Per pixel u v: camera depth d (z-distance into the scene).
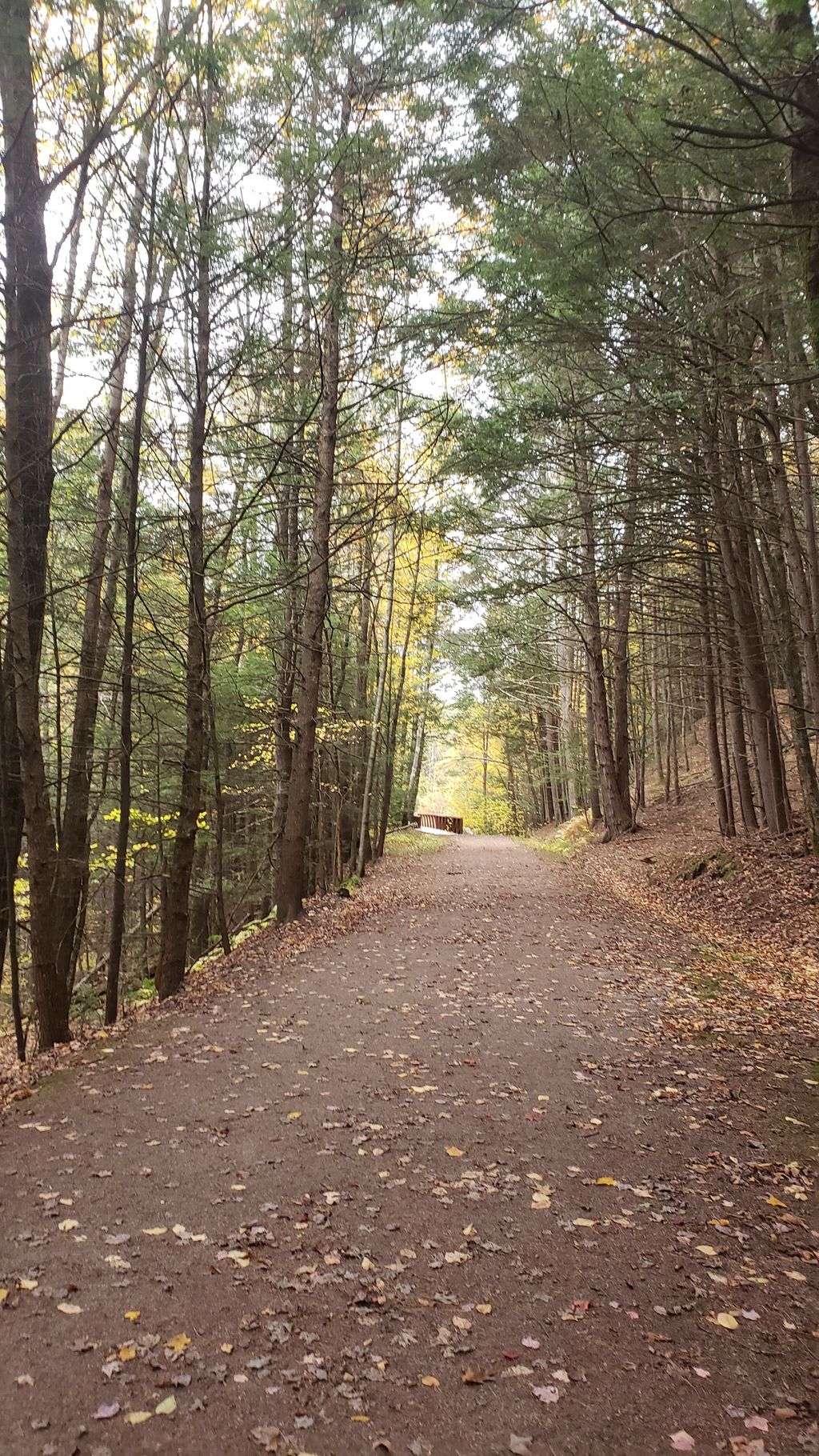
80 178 7.77
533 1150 5.11
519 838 38.81
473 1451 2.74
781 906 12.54
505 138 7.43
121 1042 7.48
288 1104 5.88
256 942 12.20
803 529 12.22
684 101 5.68
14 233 7.97
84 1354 3.21
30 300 8.16
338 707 19.36
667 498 11.53
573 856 24.12
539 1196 4.52
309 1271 3.80
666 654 22.30
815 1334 3.32
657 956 10.88
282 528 15.07
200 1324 3.40
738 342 10.08
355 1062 6.77
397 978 9.72
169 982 9.80
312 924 13.27
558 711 35.34
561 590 16.44
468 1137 5.32
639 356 9.03
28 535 8.37
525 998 8.76
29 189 7.86
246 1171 4.84
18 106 7.69
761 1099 5.85
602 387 9.98
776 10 3.43
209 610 11.48
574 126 6.52
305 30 7.43
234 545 12.79
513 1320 3.44
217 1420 2.87
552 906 15.30
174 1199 4.50
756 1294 3.60
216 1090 6.18
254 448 10.69
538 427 10.61
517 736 41.00
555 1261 3.89
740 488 12.59
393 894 17.08
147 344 8.52
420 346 9.94
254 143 8.59
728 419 11.92
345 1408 2.94
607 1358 3.20
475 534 13.81
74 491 11.28
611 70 5.84
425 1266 3.84
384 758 24.98
